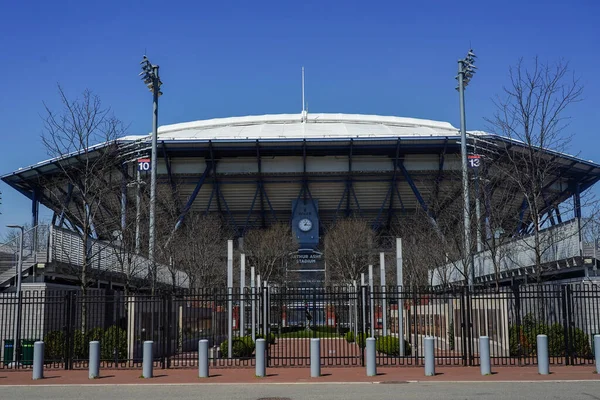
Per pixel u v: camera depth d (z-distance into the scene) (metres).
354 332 36.09
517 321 21.91
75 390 15.99
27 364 22.56
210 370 20.53
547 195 65.69
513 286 24.44
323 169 70.56
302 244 75.44
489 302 26.83
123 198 37.59
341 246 62.78
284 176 72.12
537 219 26.05
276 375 18.95
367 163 69.94
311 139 65.75
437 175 67.94
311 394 14.74
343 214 78.31
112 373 19.91
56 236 27.09
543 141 28.38
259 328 31.30
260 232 71.31
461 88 34.97
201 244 50.50
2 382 17.81
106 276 30.77
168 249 41.31
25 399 14.38
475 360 22.48
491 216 34.28
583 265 25.12
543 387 15.54
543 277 29.66
